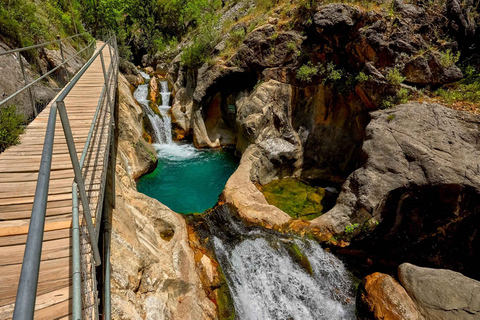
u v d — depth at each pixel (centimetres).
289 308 627
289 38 1090
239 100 1293
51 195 332
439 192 665
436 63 816
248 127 1079
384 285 606
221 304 582
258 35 1166
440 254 658
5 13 795
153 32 2481
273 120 1126
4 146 440
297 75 1070
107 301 323
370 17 873
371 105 909
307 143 1130
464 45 900
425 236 686
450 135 697
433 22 855
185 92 1569
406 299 578
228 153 1373
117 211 531
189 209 933
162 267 534
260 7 1402
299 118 1140
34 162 400
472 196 621
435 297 560
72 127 503
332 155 1092
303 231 776
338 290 664
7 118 468
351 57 952
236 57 1238
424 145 712
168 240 649
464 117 709
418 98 823
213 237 726
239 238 729
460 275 581
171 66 1889
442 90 820
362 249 747
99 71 956
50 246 262
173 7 2319
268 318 606
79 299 157
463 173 636
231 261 668
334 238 761
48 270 239
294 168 1141
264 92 1117
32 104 554
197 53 1441
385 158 750
